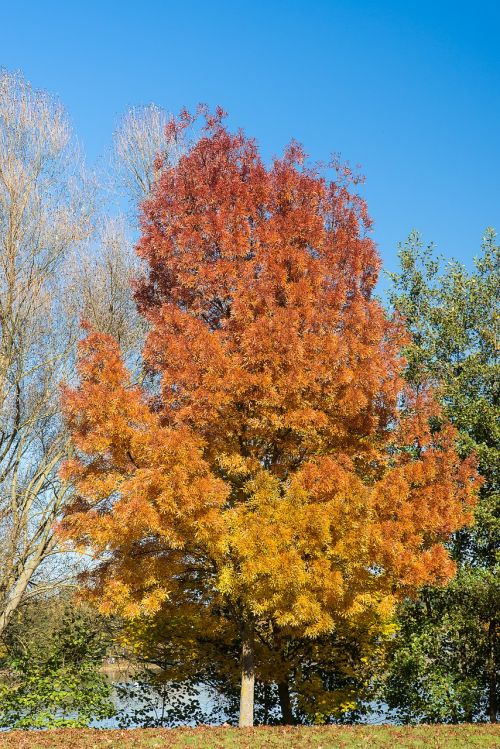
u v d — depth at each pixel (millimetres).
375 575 11203
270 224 11797
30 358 18219
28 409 18141
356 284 12008
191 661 15297
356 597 10547
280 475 11445
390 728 11492
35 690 15383
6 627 17203
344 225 12578
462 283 19062
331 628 10312
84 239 18875
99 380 11023
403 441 12000
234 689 15867
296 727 11617
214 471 11453
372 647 14641
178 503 9727
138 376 18094
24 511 17375
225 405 10570
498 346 18094
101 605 10516
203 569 11367
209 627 13344
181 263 11797
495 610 16266
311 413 10375
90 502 11406
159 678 15523
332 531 10039
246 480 11453
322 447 11445
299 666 14672
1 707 15016
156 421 10742
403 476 11047
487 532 16422
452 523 10922
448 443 11750
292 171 12398
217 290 11570
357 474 11781
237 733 10875
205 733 10953
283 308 10727
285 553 9523
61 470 10906
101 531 10445
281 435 11289
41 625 18344
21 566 17078
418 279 19625
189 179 12664
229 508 10914
